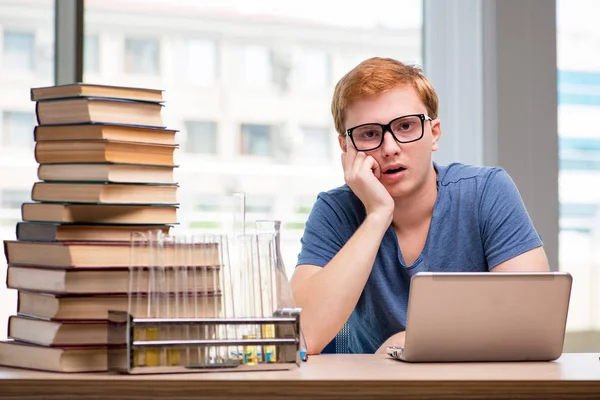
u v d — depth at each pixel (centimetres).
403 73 178
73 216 126
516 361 137
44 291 124
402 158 175
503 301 133
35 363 122
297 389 108
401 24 281
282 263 128
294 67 269
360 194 174
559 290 134
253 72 266
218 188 263
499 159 269
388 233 188
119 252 123
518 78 271
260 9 267
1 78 247
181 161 260
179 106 261
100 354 120
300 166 270
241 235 127
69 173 129
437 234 186
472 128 276
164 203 131
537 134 273
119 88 130
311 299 162
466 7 277
